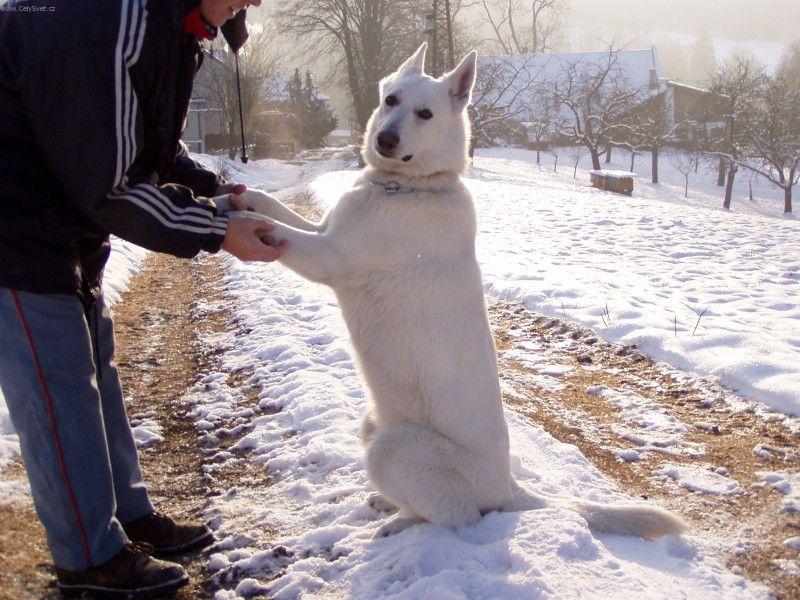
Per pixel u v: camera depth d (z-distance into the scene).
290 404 5.21
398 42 41.00
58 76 2.69
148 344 6.85
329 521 3.80
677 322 7.30
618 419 5.42
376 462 3.61
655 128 52.34
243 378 5.88
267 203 4.12
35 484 3.01
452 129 4.09
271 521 3.83
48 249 2.90
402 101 4.04
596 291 8.51
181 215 3.09
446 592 2.91
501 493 3.73
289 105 53.00
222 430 4.93
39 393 2.93
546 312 7.91
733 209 41.56
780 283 9.64
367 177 4.05
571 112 60.59
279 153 46.84
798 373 5.83
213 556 3.50
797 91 51.38
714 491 4.33
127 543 3.18
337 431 4.67
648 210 17.23
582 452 4.83
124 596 3.11
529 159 53.22
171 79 3.05
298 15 40.97
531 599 2.93
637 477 4.54
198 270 10.48
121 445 3.48
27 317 2.89
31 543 3.50
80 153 2.77
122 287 8.82
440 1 38.81
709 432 5.20
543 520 3.50
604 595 3.00
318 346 6.48
